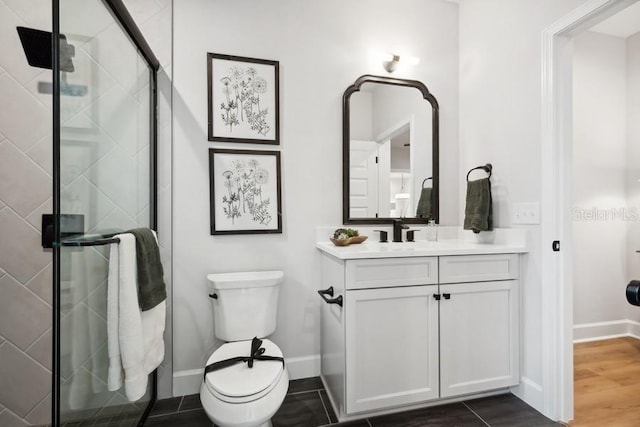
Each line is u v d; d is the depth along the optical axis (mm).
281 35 1884
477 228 1820
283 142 1881
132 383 1091
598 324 2477
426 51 2137
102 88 1133
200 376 1734
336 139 1966
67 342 942
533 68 1599
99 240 1074
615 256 2512
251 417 1075
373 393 1442
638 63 2457
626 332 2537
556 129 1491
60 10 859
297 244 1892
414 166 2086
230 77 1792
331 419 1502
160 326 1341
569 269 1494
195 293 1742
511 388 1709
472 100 2055
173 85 1726
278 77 1861
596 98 2457
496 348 1606
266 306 1627
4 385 1451
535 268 1581
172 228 1718
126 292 1108
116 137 1255
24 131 1464
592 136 2447
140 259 1199
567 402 1478
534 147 1593
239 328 1586
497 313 1610
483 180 1844
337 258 1519
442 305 1528
